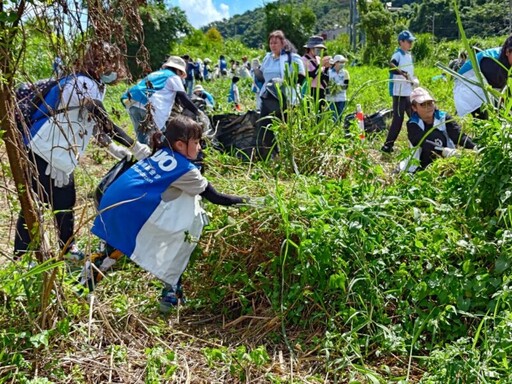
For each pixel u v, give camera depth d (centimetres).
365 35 3191
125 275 394
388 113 909
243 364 289
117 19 275
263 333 332
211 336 335
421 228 346
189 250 351
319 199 370
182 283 377
